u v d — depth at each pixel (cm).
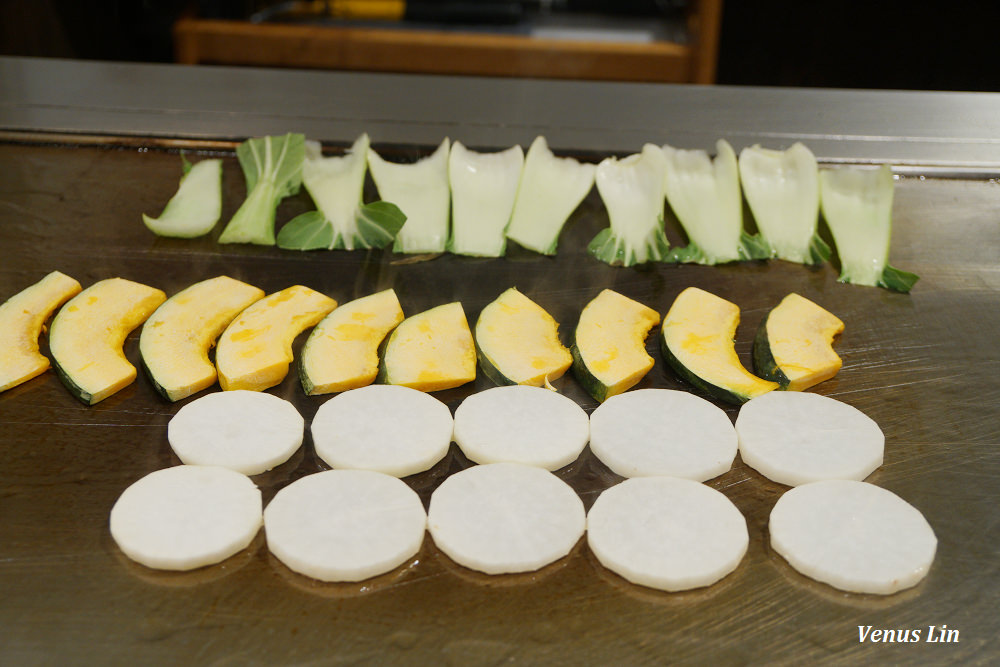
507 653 65
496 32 194
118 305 100
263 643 65
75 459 81
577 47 187
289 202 120
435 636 66
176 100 133
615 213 116
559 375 94
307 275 108
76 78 136
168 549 71
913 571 71
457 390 92
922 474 83
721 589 71
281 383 93
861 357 98
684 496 77
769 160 121
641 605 70
